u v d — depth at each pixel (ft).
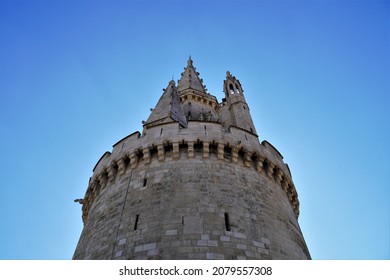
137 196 59.88
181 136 67.97
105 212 62.03
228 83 132.77
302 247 63.00
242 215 55.88
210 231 51.03
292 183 78.54
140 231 52.70
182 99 141.08
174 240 49.52
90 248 56.90
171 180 60.49
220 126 72.38
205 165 63.57
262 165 69.87
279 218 61.87
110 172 70.13
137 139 72.02
